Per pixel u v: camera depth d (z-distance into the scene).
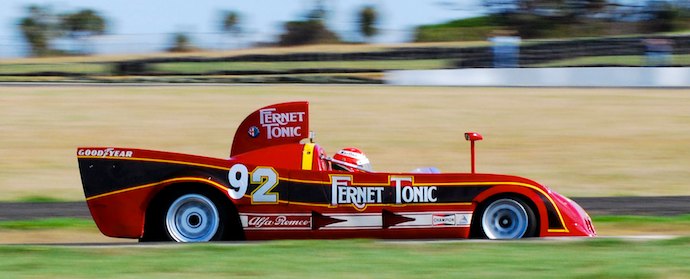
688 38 129.25
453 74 110.06
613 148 65.69
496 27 171.25
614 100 90.44
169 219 26.34
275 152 27.73
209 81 115.19
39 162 59.34
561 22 175.88
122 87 103.50
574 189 50.50
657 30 173.75
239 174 26.36
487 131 72.75
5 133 70.44
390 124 75.50
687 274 20.03
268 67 132.12
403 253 22.91
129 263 21.50
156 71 128.38
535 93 96.56
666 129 74.12
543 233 27.05
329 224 26.50
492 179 26.88
